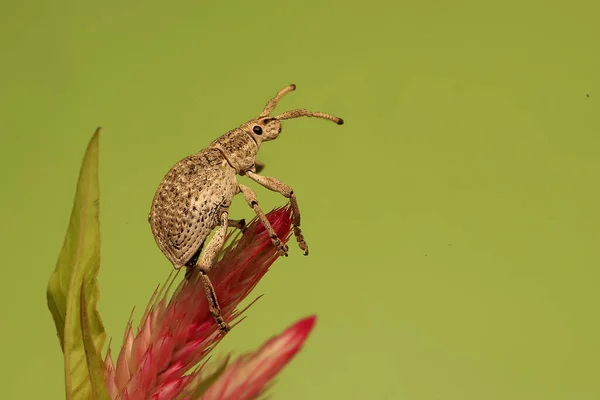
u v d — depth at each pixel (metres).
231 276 0.16
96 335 0.15
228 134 0.16
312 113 0.17
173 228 0.16
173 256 0.16
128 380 0.16
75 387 0.15
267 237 0.16
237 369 0.16
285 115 0.17
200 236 0.16
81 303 0.15
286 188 0.16
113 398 0.16
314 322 0.16
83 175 0.15
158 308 0.16
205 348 0.16
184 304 0.16
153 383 0.16
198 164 0.16
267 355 0.16
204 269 0.16
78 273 0.15
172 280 0.16
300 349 0.16
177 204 0.16
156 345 0.16
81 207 0.15
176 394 0.16
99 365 0.15
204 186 0.16
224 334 0.16
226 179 0.16
